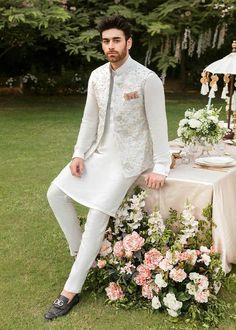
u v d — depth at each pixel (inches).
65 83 454.3
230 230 116.9
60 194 113.5
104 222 108.7
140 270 108.1
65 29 372.2
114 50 103.7
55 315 105.8
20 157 237.1
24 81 455.8
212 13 380.5
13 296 114.3
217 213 109.3
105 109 109.3
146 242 111.6
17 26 361.7
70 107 388.5
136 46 455.8
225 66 146.6
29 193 184.5
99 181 111.3
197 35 417.7
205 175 115.0
